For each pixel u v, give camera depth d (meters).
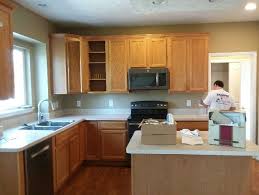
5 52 2.60
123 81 4.64
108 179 3.87
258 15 4.21
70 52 4.50
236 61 5.15
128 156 4.39
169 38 4.50
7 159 2.35
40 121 3.94
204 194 2.12
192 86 4.52
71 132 3.78
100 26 4.88
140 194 2.17
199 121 4.22
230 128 2.05
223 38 4.73
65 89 4.44
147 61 4.56
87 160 4.52
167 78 4.46
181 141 2.24
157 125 2.15
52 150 3.05
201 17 4.30
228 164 2.07
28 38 3.78
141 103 4.82
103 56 4.88
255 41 4.67
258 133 4.72
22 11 3.56
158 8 2.65
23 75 4.09
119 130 4.38
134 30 4.91
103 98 5.05
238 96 6.77
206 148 2.02
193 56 4.48
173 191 2.14
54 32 4.66
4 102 3.58
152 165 2.14
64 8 3.66
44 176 2.82
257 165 4.36
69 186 3.60
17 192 2.36
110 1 3.37
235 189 2.08
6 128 3.36
